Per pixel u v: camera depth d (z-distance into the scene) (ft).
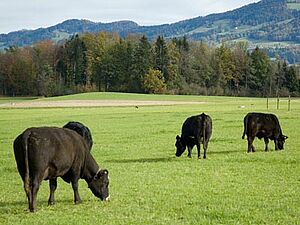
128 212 47.55
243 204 49.96
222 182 62.95
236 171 71.67
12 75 489.26
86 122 183.52
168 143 114.62
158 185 61.67
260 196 53.78
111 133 141.18
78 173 51.70
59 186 63.62
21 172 47.16
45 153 46.88
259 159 83.71
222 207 48.75
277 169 72.79
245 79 513.04
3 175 74.84
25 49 533.55
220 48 522.06
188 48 520.83
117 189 59.67
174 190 58.18
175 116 210.59
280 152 93.20
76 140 51.06
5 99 441.68
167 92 487.61
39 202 53.11
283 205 49.16
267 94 495.41
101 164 82.94
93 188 53.26
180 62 504.02
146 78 481.05
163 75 493.36
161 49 494.18
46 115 230.68
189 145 89.30
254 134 94.89
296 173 69.10
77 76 508.12
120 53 500.74
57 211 48.34
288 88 492.95
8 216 46.37
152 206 49.96
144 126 163.22
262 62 506.48
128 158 90.89
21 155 46.50
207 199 52.60
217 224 42.63
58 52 517.96
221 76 510.99
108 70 503.20
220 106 299.79
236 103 343.05
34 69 492.54
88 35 529.86
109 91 502.79
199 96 454.81
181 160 85.71
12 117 218.38
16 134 142.51
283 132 131.75
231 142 113.60
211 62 513.45
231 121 174.50
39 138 46.91
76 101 373.61
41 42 543.80
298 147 101.35
